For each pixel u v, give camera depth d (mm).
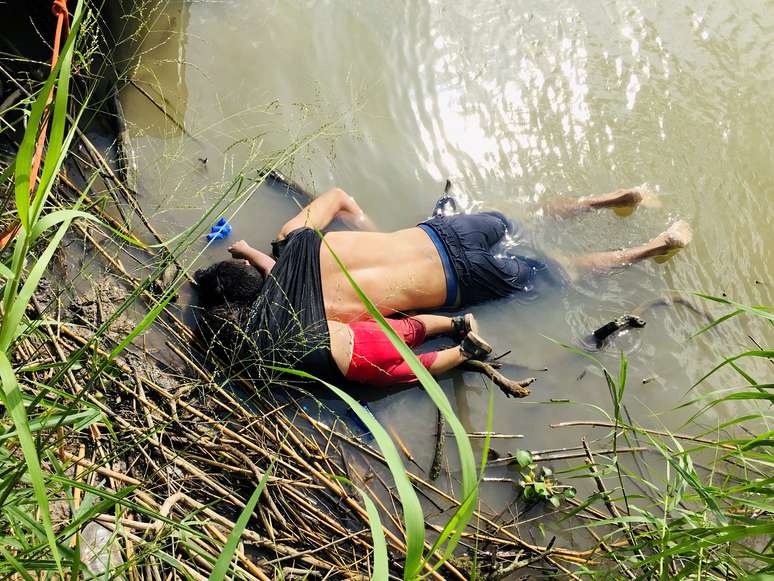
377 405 3988
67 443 3078
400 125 5094
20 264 1743
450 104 5219
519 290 4395
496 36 5574
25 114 2664
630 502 3711
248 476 3406
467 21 5633
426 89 5273
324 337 3729
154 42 5129
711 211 4836
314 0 5590
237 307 3859
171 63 5066
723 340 4387
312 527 3346
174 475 3295
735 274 4613
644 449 3785
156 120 4789
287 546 3232
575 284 4500
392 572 3291
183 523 2354
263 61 5250
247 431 3637
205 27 5344
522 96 5305
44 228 1770
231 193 4578
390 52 5402
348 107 5105
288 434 3652
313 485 3475
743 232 4770
